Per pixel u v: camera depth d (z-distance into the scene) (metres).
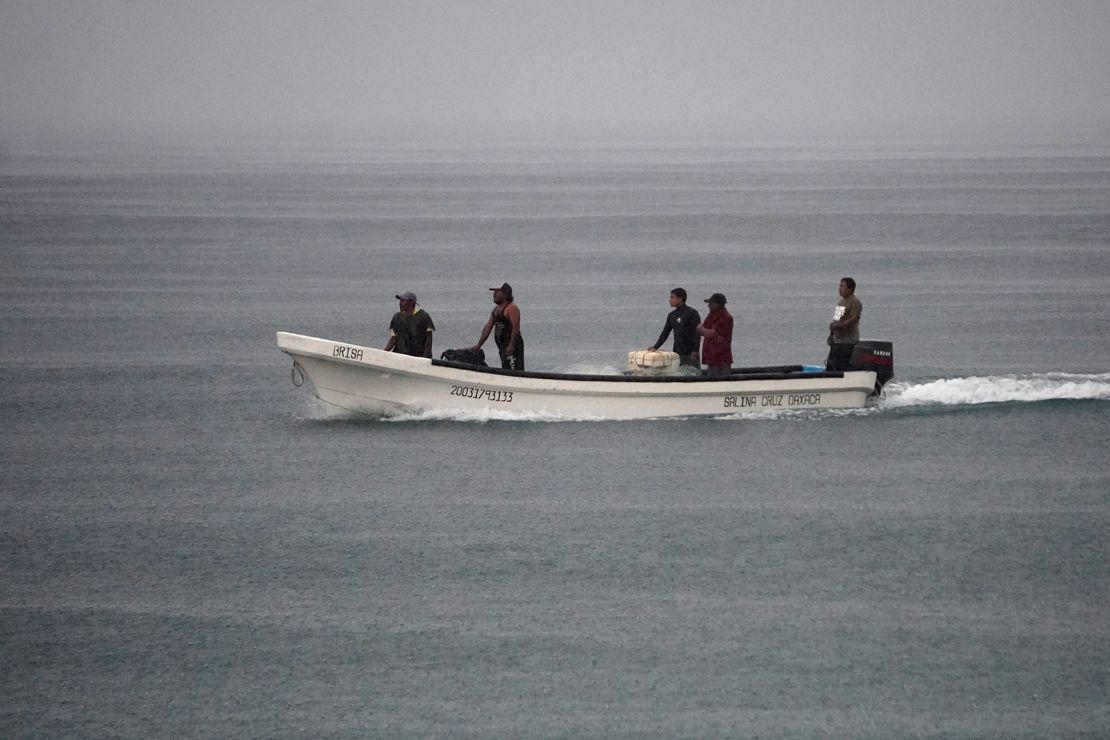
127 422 89.69
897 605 56.78
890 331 125.19
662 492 71.44
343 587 59.69
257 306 146.88
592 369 101.56
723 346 85.56
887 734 47.12
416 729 47.88
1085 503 69.12
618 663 52.09
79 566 62.81
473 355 87.25
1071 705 48.78
